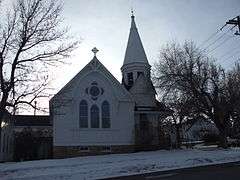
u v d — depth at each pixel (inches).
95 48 1477.6
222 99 1462.8
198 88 1450.5
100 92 1462.8
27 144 1582.2
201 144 2338.8
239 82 1487.5
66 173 803.4
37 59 1057.5
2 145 1517.0
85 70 1450.5
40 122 2080.5
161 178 669.3
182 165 908.6
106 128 1443.2
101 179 716.7
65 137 1391.5
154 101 1605.6
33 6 1063.6
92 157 1245.7
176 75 1457.9
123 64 1771.7
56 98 1330.0
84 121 1424.7
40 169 896.9
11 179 749.9
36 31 1050.1
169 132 1583.4
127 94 1486.2
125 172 815.7
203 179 612.7
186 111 1453.0
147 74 1643.7
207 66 1481.3
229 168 767.7
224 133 1496.1
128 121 1472.7
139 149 1466.5
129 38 1786.4
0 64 986.7
